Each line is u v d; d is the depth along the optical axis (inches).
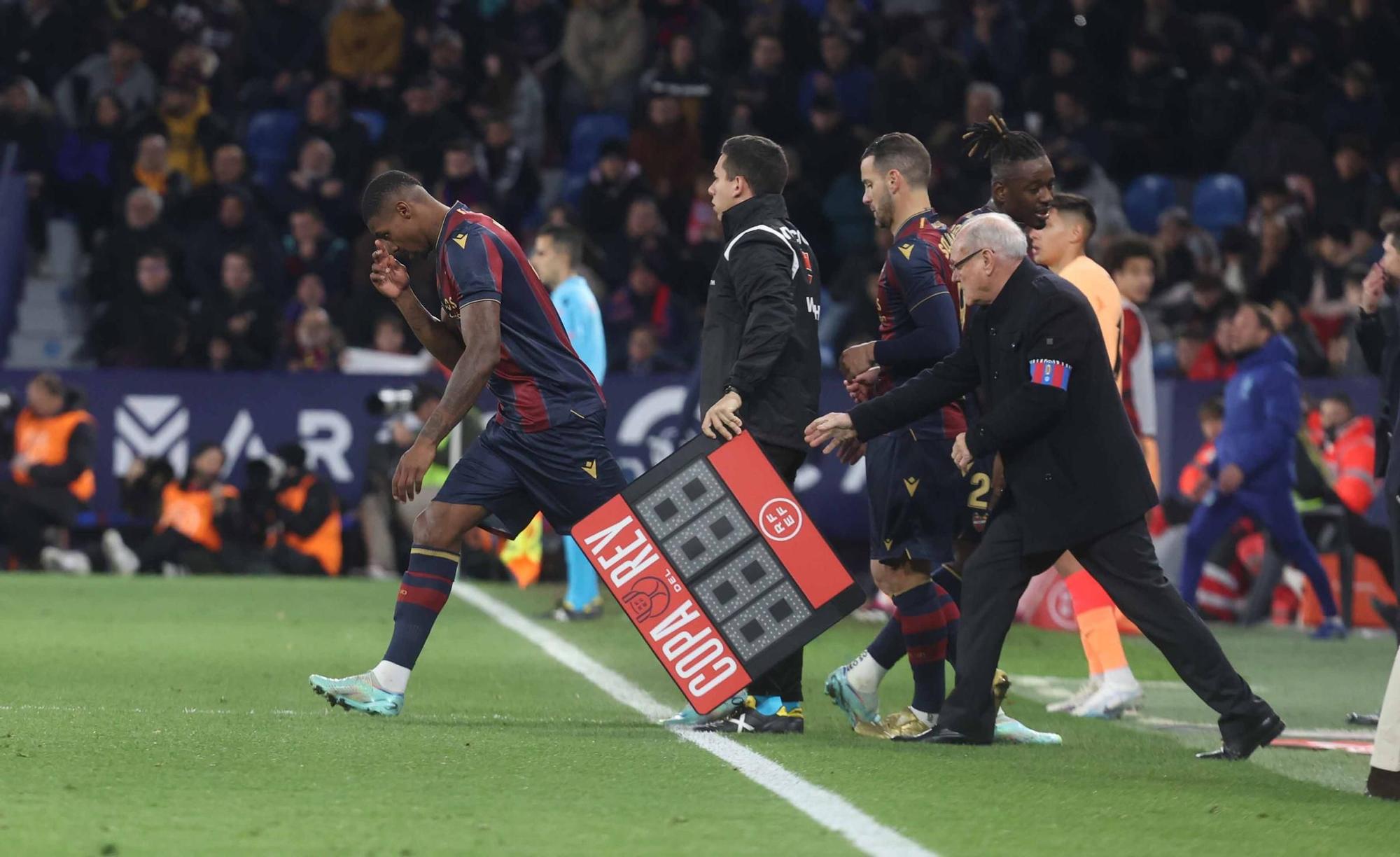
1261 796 723.4
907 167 900.0
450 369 938.7
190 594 1769.2
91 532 2135.8
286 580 1990.7
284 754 754.8
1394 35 2920.8
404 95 2684.5
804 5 3011.8
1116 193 2613.2
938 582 933.8
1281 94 2775.6
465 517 893.2
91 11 2812.5
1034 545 824.3
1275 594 1866.4
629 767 740.7
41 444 2060.8
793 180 2527.1
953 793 697.6
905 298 888.3
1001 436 811.4
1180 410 1968.5
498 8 2947.8
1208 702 828.6
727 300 883.4
